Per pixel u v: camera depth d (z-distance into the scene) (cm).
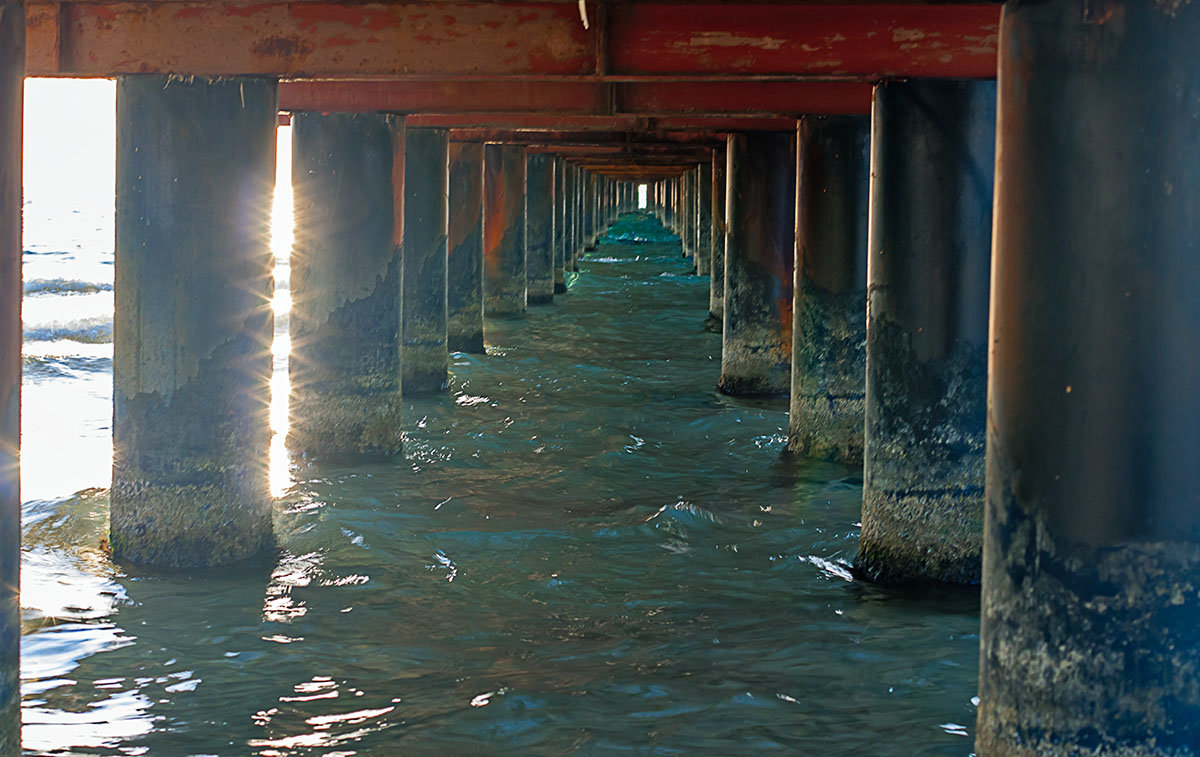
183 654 685
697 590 810
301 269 1172
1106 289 399
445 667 671
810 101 1040
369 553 882
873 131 814
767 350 1541
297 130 1158
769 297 1530
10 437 432
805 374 1193
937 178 782
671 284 3127
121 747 563
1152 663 405
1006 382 428
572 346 2003
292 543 901
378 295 1175
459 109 1085
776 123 1446
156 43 791
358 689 638
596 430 1326
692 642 712
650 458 1199
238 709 611
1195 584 400
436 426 1344
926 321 791
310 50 786
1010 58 423
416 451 1220
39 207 7544
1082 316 403
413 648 699
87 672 655
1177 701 405
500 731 586
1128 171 395
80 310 2441
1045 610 418
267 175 829
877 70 764
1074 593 411
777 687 645
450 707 614
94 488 1028
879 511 823
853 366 1177
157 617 743
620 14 772
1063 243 405
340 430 1182
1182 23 388
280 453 1197
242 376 837
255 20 788
